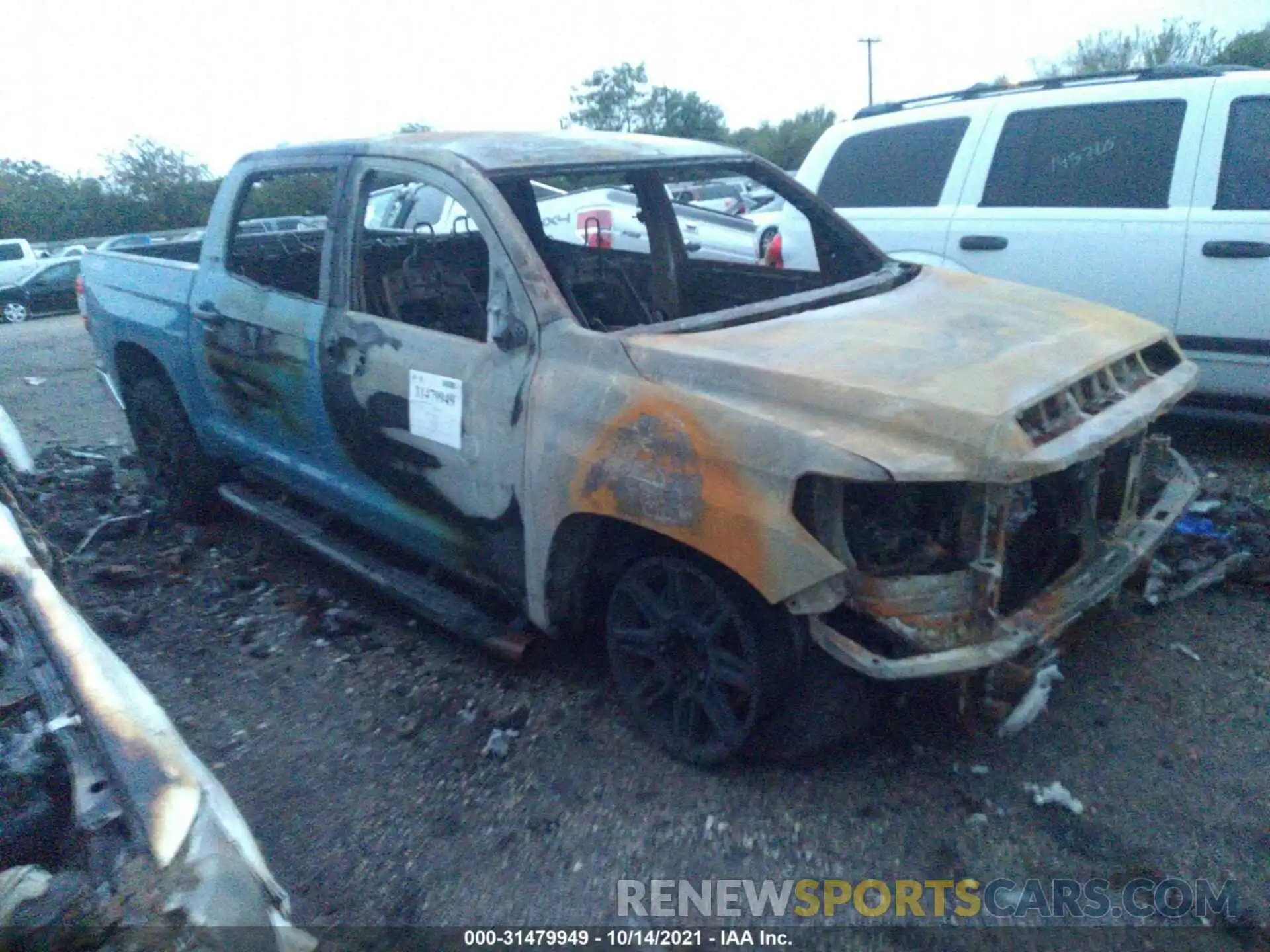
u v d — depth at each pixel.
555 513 3.25
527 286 3.37
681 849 2.94
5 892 1.58
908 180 6.41
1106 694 3.56
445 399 3.58
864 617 2.80
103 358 5.94
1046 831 2.94
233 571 5.09
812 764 3.26
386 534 4.18
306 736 3.62
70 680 1.94
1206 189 5.34
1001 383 2.85
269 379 4.43
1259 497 5.07
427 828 3.09
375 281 4.33
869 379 2.83
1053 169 5.82
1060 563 3.32
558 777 3.28
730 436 2.81
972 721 3.04
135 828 1.63
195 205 41.53
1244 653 3.75
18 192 40.84
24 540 2.99
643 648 3.34
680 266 4.93
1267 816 2.95
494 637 3.74
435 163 3.74
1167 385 3.45
